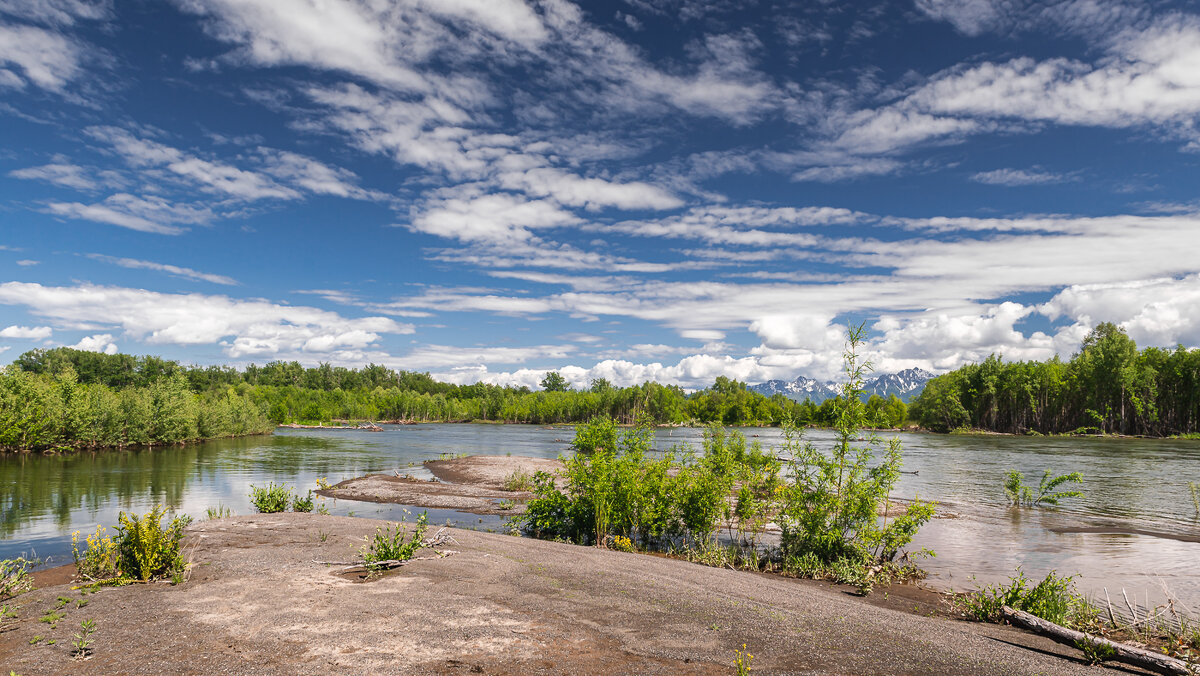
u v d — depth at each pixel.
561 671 7.92
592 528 21.25
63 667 7.66
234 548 15.43
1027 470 45.38
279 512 23.08
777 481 19.19
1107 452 63.16
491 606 10.77
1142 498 31.50
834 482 17.36
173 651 8.24
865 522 17.47
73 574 13.22
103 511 23.38
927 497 31.80
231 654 8.17
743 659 8.57
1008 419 120.12
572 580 13.10
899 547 18.80
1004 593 12.83
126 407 56.12
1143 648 9.41
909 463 51.38
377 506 28.12
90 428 51.28
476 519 25.30
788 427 18.56
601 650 8.77
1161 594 14.63
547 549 17.27
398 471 42.22
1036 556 18.84
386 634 9.08
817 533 17.38
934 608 13.30
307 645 8.55
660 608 11.10
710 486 19.27
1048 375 110.12
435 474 40.97
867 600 13.98
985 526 23.88
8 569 12.09
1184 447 71.06
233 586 11.66
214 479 34.75
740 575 15.49
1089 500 30.88
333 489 33.03
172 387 64.69
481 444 76.50
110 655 8.06
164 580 12.09
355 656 8.19
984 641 10.04
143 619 9.58
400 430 123.12
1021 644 10.15
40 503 25.20
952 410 125.00
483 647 8.69
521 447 71.31
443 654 8.37
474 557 15.12
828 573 16.53
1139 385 98.38
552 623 9.93
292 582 12.02
